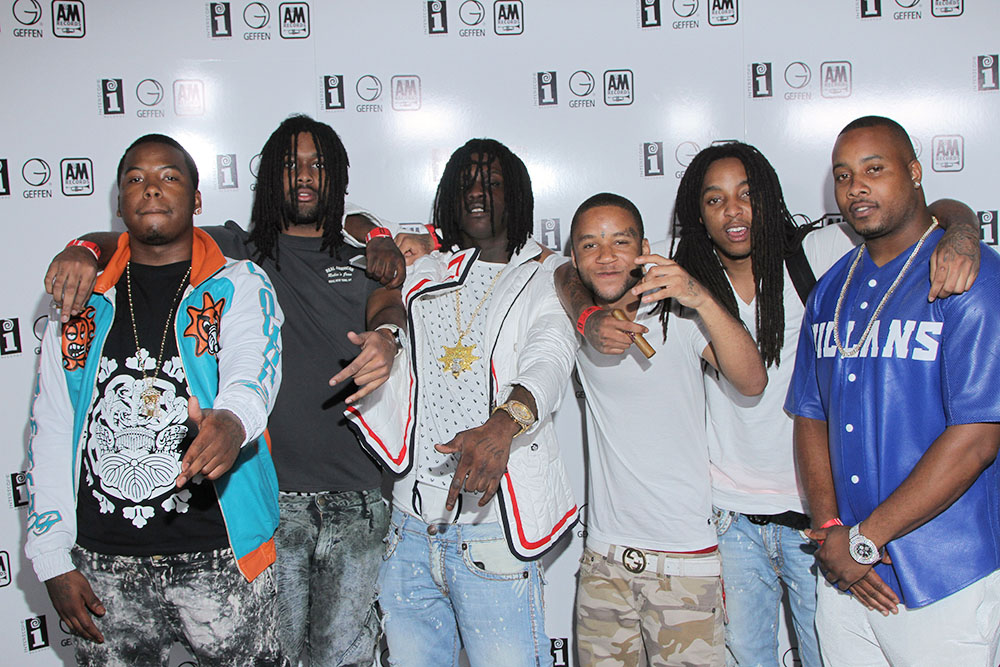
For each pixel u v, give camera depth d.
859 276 1.89
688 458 2.03
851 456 1.82
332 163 2.13
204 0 2.65
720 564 2.05
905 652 1.77
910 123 2.69
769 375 2.09
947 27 2.67
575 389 2.73
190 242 1.85
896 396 1.75
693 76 2.70
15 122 2.61
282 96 2.68
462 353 2.00
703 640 2.01
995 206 2.70
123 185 1.77
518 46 2.70
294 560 2.04
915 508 1.67
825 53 2.69
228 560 1.74
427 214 2.72
